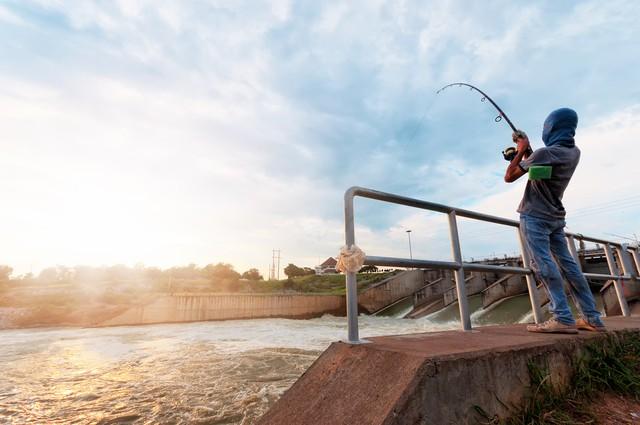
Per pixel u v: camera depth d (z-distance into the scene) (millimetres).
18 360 13227
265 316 38531
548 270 2260
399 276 41906
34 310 33094
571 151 2334
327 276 64812
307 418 1352
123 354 14266
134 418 6082
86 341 19594
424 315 31406
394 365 1311
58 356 14078
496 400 1385
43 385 8992
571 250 3602
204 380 8828
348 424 1177
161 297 33875
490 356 1438
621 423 1523
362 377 1367
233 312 37156
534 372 1582
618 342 2252
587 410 1582
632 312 16422
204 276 81938
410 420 1103
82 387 8633
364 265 1827
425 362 1222
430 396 1179
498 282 27266
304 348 14844
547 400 1558
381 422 1062
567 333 2104
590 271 24703
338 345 1716
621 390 1835
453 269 2385
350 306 1764
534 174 2270
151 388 8203
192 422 5641
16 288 61688
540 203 2393
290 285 60906
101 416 6309
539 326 2271
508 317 23172
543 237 2354
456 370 1292
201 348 15352
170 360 12289
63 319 32031
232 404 6562
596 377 1826
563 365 1800
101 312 32188
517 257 32625
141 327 29234
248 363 11203
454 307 29188
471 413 1278
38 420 6320
